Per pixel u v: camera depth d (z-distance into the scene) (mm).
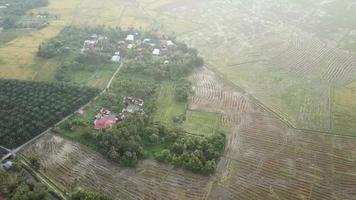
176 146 112562
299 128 124250
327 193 101250
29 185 98938
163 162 110438
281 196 100438
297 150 115500
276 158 112625
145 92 136250
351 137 120125
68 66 153000
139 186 103250
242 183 104188
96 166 109500
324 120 127438
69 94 135000
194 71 156000
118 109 129875
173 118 127312
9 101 130500
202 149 112125
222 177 106000
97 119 125625
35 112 125625
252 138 120188
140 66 151750
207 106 134250
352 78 150125
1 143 115188
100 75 150625
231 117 129000
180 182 104375
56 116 124750
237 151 115062
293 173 107438
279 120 127875
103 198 95125
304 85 146375
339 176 106375
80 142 117875
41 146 116625
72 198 96812
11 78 146375
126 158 108938
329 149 115750
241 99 138375
